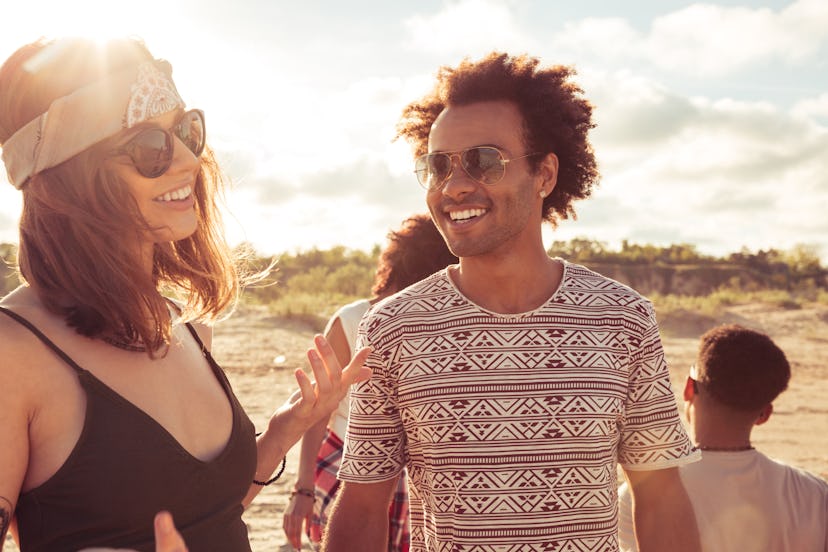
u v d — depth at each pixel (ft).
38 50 5.96
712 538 8.68
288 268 145.69
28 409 5.57
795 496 8.80
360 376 7.46
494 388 7.45
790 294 96.94
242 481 6.69
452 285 7.91
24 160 5.87
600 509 7.47
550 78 8.21
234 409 6.85
